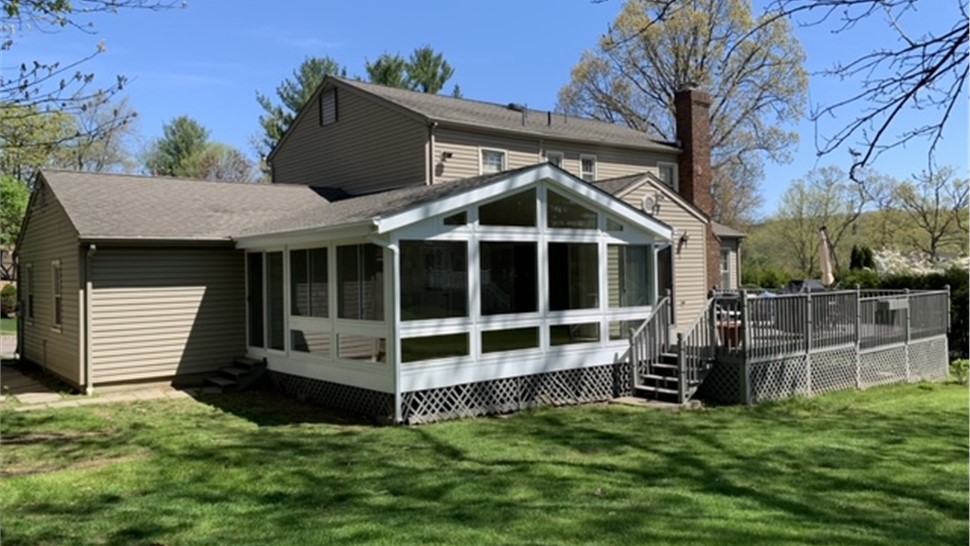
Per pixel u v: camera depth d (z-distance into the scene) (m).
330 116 18.09
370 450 7.52
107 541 4.76
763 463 6.99
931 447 7.80
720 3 20.00
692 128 20.25
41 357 14.12
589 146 18.45
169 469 6.65
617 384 11.50
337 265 10.18
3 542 4.73
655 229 11.84
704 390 11.68
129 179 14.25
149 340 11.95
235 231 12.67
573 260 10.95
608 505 5.47
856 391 12.64
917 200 32.00
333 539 4.70
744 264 44.19
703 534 4.76
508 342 10.14
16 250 16.09
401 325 9.02
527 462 6.98
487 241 9.90
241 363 12.48
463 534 4.77
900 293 14.91
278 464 6.87
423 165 15.29
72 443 7.86
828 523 5.05
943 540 4.70
